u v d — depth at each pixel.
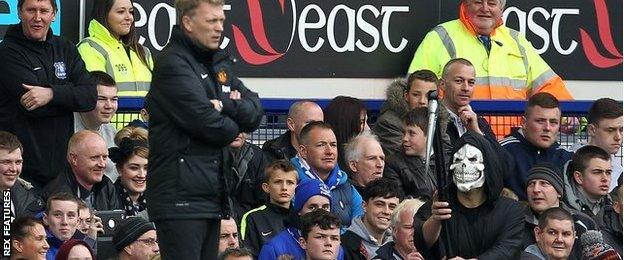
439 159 34.47
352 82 49.19
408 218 37.19
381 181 38.66
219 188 30.88
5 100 40.12
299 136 40.91
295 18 48.97
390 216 38.47
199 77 30.69
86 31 47.31
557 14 49.88
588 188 41.16
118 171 39.75
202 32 30.67
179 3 30.75
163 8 47.97
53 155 40.16
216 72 30.95
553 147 42.19
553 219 38.09
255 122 31.28
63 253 35.19
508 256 34.53
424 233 34.53
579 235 39.31
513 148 42.09
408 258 34.75
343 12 49.19
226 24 48.69
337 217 37.09
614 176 43.38
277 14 48.88
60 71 40.38
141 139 40.16
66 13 47.28
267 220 38.81
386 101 43.62
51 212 36.56
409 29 49.31
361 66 49.19
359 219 38.75
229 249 36.06
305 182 38.62
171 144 30.69
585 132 44.72
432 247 34.56
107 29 44.53
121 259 36.53
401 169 41.34
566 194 41.28
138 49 44.97
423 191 41.22
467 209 34.78
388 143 42.59
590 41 49.97
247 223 38.84
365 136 41.31
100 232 37.44
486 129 43.69
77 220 36.78
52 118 40.16
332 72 49.09
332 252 36.97
